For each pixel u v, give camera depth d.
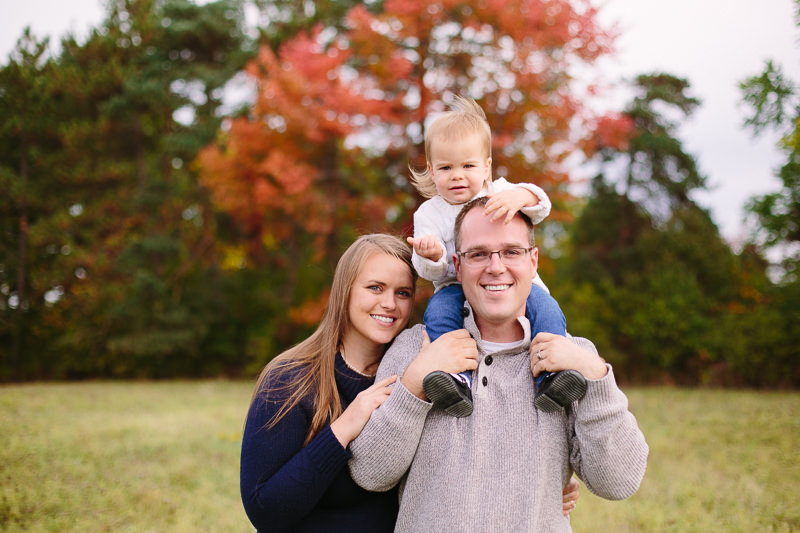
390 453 1.88
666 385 16.41
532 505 1.77
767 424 8.38
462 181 2.62
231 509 4.94
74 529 4.43
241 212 17.06
